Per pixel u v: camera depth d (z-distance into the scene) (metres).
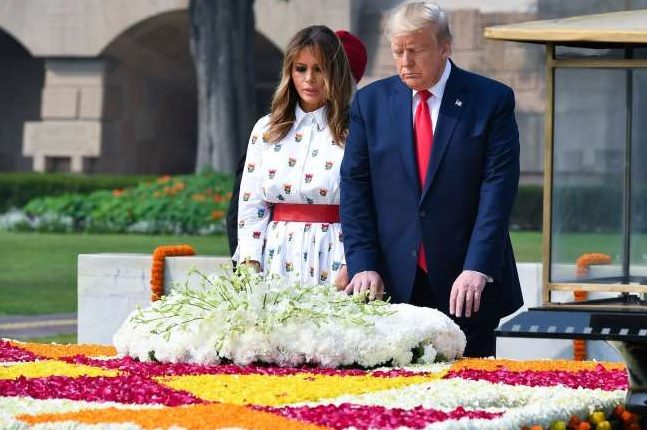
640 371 6.11
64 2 60.25
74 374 7.12
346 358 7.45
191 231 45.91
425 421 5.54
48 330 21.58
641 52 6.31
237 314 7.57
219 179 49.72
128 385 6.52
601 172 6.41
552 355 13.20
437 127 8.55
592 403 6.31
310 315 7.60
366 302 8.34
